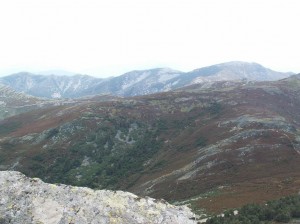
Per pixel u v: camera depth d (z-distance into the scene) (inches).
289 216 1753.2
